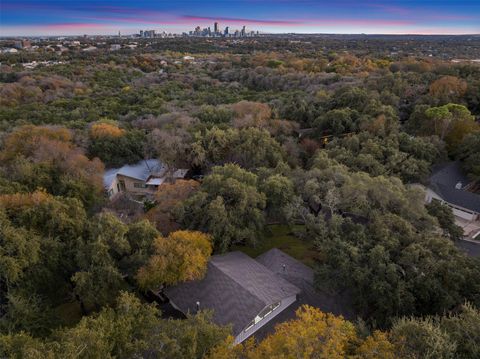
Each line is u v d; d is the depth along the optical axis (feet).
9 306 64.44
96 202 115.14
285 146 140.36
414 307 68.44
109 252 76.23
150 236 80.38
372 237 81.82
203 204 93.76
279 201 100.17
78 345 46.37
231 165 108.78
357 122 151.53
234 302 70.85
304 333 46.83
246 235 91.45
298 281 82.53
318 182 103.40
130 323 55.06
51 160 115.44
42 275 71.10
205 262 78.28
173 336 52.26
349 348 52.21
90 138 146.41
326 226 89.86
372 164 118.83
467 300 68.08
